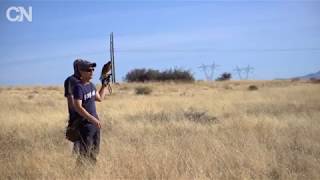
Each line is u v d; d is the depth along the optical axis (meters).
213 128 13.42
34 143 10.77
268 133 12.09
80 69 8.12
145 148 9.48
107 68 8.70
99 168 7.89
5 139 11.38
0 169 8.20
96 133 8.26
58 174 7.77
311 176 8.03
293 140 11.11
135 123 14.98
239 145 9.93
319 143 11.02
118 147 9.78
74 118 8.18
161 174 7.78
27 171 8.02
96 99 8.54
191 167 8.20
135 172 7.85
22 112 20.11
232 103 25.58
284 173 8.09
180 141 10.62
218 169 8.27
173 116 16.84
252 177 7.96
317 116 16.86
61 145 10.64
